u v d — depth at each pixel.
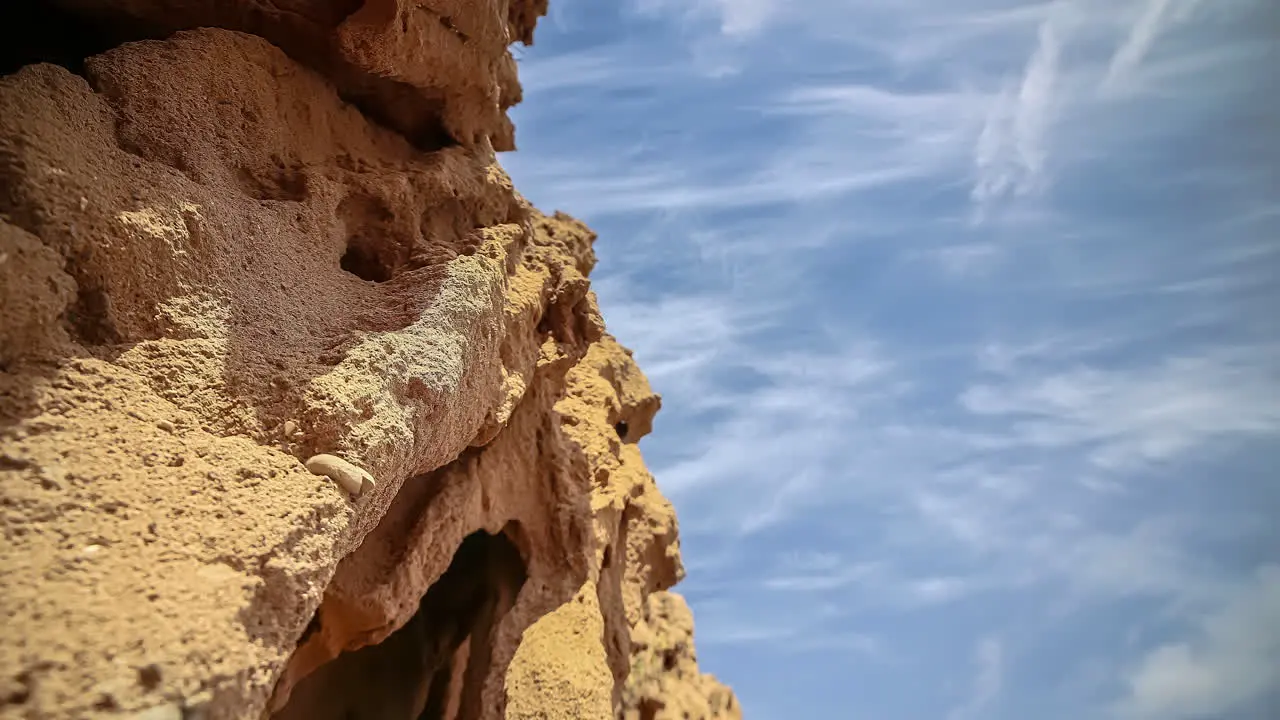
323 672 4.15
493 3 4.30
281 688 3.70
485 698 4.71
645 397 7.36
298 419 2.66
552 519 5.35
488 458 4.99
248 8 3.65
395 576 4.06
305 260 3.34
